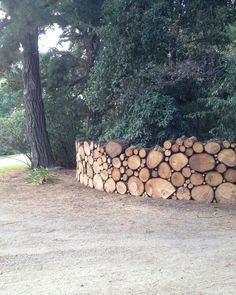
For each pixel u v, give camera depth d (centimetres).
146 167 902
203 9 1036
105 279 456
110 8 1085
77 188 1055
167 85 1041
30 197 962
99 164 1009
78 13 1281
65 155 1574
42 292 425
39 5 1170
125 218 732
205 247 562
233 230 645
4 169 1644
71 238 615
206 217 729
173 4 1035
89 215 762
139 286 435
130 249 558
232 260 511
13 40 1275
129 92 1073
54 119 1584
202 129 1087
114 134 1105
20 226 691
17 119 1669
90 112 1484
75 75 1579
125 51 1058
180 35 1045
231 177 826
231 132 952
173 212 768
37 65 1459
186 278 456
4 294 421
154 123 1035
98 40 1474
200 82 1042
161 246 569
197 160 847
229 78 906
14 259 526
